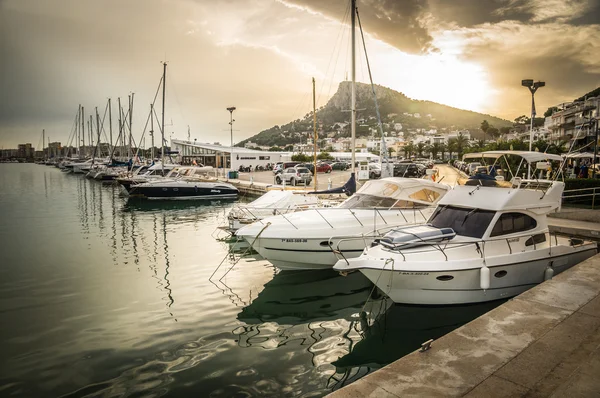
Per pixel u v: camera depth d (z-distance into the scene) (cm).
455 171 4966
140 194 3316
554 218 1620
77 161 8788
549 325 574
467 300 902
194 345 752
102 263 1352
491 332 555
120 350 728
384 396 412
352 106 1947
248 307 959
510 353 498
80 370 657
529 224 978
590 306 639
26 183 5325
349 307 968
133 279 1173
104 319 873
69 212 2648
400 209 1298
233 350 733
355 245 1212
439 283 870
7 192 4053
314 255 1200
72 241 1723
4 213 2602
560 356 488
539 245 978
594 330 555
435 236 923
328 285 1133
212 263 1356
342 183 3531
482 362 479
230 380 627
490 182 1050
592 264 873
